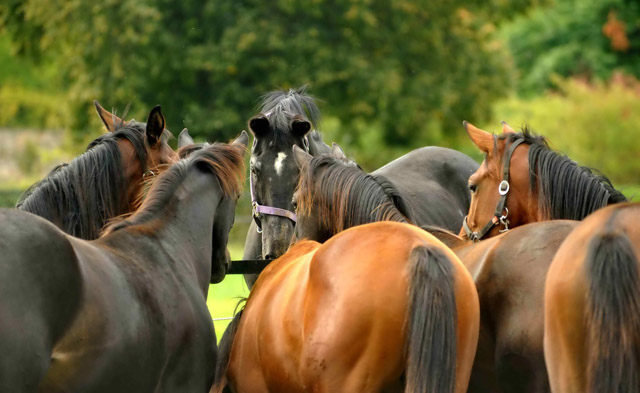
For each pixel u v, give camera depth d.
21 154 63.62
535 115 54.62
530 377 7.66
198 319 8.59
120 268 7.77
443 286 7.02
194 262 9.05
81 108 42.75
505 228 10.08
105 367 7.02
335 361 7.24
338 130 45.50
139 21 38.12
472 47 44.25
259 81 38.75
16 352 6.11
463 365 7.33
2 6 45.16
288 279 8.31
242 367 8.85
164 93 39.81
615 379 6.24
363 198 8.77
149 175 9.80
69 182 9.23
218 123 38.38
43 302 6.41
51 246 6.59
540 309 7.63
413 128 43.50
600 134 53.50
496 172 10.16
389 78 39.59
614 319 6.27
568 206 9.33
